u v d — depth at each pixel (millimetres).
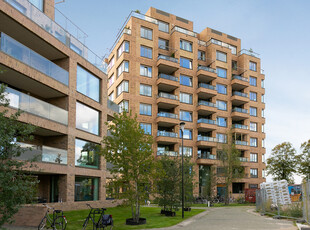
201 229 14016
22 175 9531
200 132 49094
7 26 18234
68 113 22188
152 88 43375
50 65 20453
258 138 54688
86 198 24406
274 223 16203
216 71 50875
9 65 16656
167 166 21359
